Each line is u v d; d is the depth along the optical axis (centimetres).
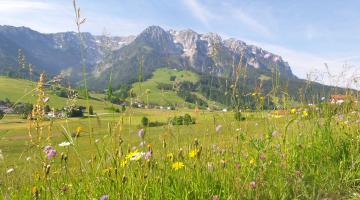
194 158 348
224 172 351
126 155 302
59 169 308
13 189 322
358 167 422
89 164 297
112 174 293
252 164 378
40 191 298
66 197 298
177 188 324
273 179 370
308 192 370
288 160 412
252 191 337
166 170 328
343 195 372
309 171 412
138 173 303
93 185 293
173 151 340
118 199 270
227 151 379
